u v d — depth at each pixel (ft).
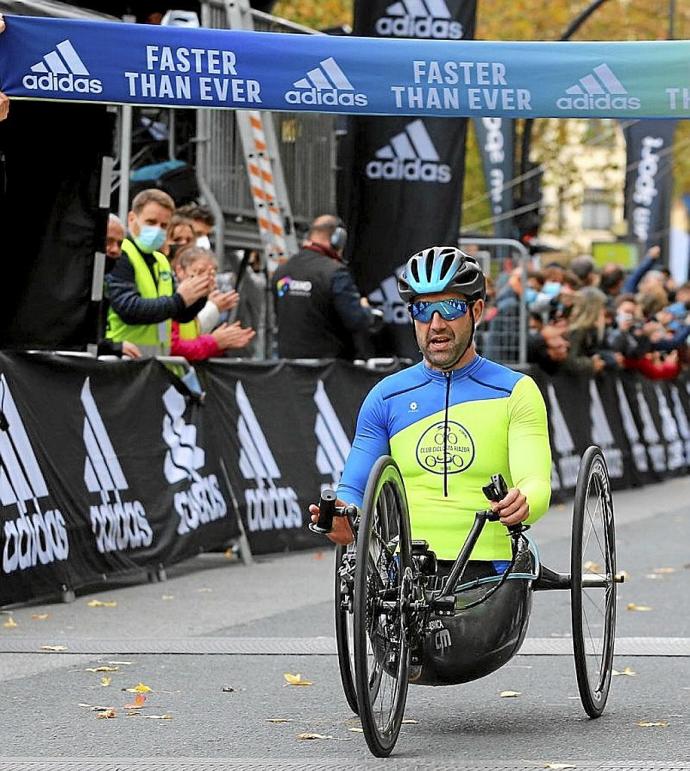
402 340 94.48
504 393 41.22
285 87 64.59
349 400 85.56
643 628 57.88
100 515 64.44
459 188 94.43
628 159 179.01
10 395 59.88
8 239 69.62
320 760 37.70
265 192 95.45
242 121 95.25
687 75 64.54
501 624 40.57
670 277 141.59
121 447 66.74
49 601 62.49
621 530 93.20
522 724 42.11
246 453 76.28
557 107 64.80
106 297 71.26
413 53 64.80
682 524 96.73
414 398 41.55
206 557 77.30
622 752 38.65
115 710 43.60
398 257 94.27
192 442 72.02
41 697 45.27
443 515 41.11
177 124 98.58
